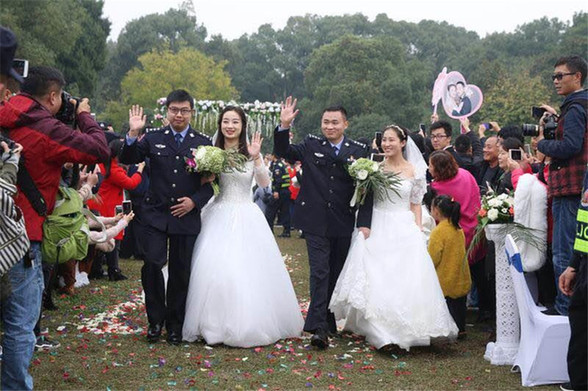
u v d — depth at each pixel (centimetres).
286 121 605
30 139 427
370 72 6388
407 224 605
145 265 585
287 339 616
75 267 810
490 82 5319
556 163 546
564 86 559
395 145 625
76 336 607
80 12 4462
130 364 524
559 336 491
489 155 796
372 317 574
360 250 599
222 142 624
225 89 6588
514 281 520
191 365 526
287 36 9775
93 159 446
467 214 692
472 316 748
